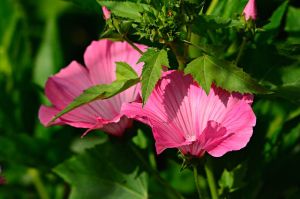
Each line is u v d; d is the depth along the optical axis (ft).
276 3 2.30
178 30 1.93
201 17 1.93
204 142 1.94
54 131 2.72
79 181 2.39
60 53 2.73
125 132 2.14
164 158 2.56
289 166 2.38
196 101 1.99
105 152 2.39
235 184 2.19
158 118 1.96
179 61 1.98
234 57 2.22
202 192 2.21
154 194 2.40
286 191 2.59
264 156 2.33
